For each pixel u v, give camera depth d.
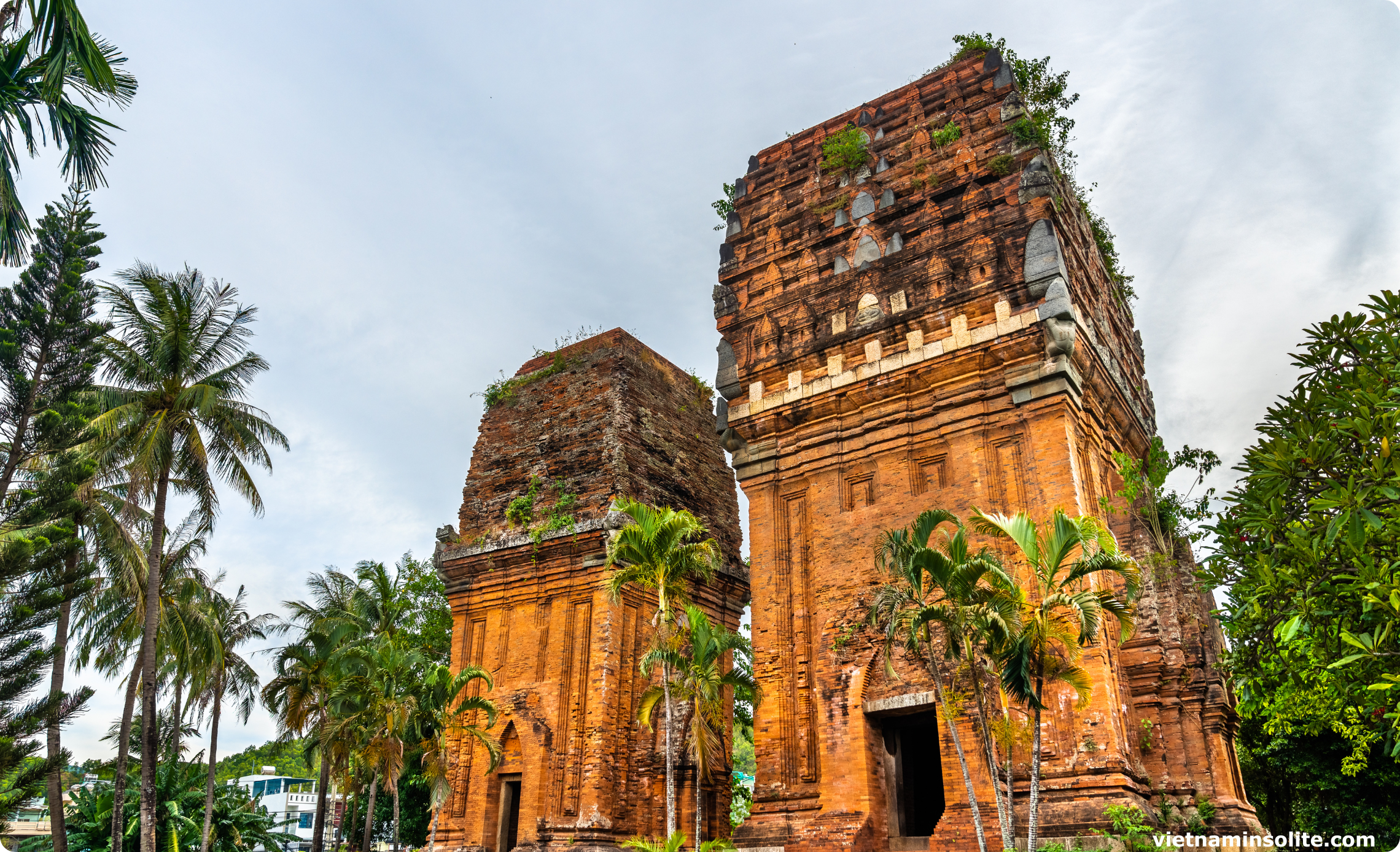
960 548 16.19
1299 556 11.88
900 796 20.28
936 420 21.55
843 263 24.58
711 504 30.05
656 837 23.84
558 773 24.20
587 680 24.86
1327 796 24.80
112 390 23.48
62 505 24.66
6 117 11.02
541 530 26.88
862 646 20.62
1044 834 16.91
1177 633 20.23
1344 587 11.55
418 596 37.84
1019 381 20.56
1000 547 19.62
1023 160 23.19
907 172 24.95
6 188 10.86
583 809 23.27
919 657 17.94
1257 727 26.64
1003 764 18.06
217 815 38.09
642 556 19.95
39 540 22.92
